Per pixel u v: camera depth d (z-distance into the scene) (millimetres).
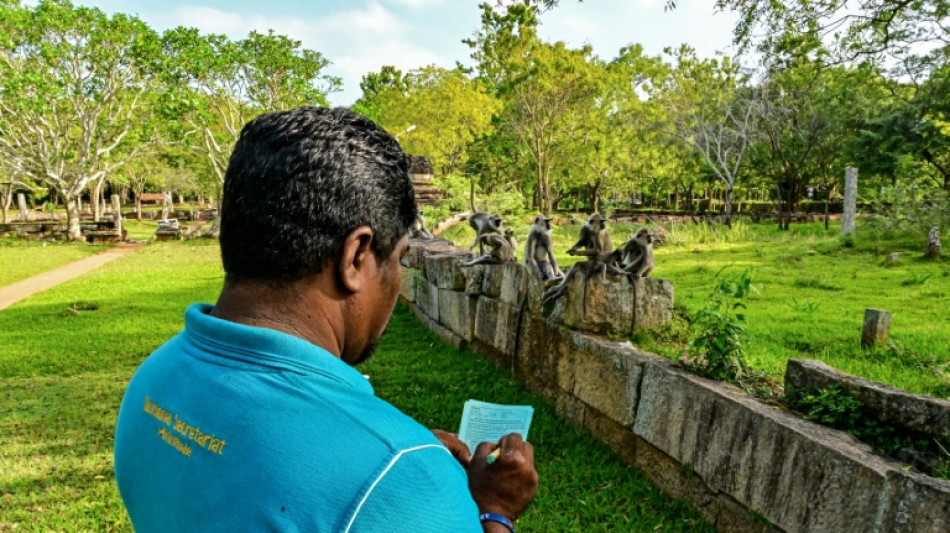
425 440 904
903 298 9273
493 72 33781
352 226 1002
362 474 813
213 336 964
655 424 4039
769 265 14180
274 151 990
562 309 5590
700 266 13750
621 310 5277
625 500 4012
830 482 2705
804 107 29609
